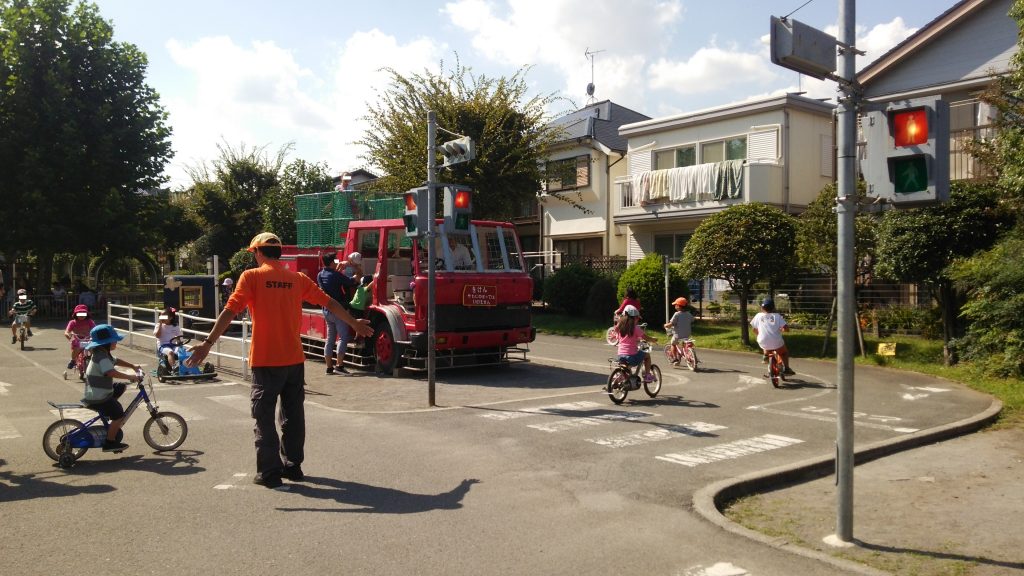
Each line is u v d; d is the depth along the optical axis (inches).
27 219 1128.2
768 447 313.3
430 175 405.4
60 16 1175.6
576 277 946.1
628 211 1048.8
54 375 544.1
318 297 265.3
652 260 834.2
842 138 195.5
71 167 1147.9
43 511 224.7
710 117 978.1
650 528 211.8
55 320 1119.6
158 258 1860.2
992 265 485.1
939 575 179.2
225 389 461.4
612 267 1021.8
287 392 257.6
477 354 524.1
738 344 695.1
